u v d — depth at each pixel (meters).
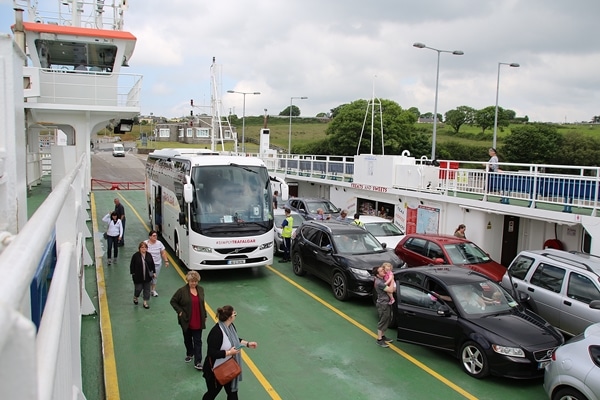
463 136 73.38
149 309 10.88
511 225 15.39
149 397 7.02
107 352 8.56
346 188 22.38
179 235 14.28
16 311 0.90
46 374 1.29
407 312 9.00
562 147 45.72
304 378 7.79
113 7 21.55
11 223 4.19
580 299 9.06
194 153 16.02
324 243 13.17
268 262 13.56
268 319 10.54
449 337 8.45
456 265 11.21
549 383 6.77
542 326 8.28
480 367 7.89
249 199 13.33
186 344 8.09
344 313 11.09
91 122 18.09
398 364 8.45
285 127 121.19
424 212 17.17
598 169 11.39
